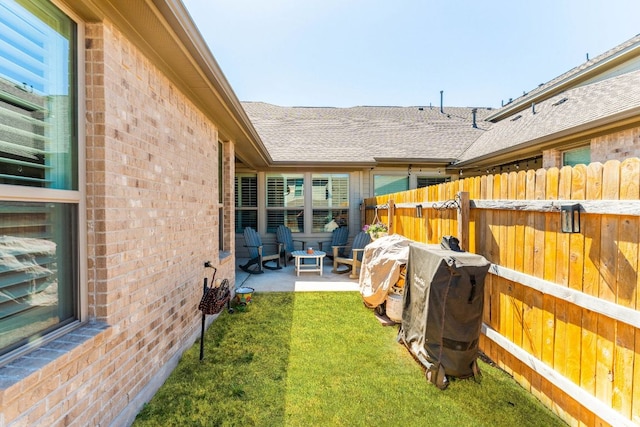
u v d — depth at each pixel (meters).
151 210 2.53
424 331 2.75
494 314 3.00
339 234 8.48
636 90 5.49
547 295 2.36
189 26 2.34
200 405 2.40
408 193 5.11
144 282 2.42
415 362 3.05
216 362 3.03
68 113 1.84
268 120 10.73
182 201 3.16
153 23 2.15
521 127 7.91
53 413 1.54
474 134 10.34
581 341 2.08
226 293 3.56
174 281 2.97
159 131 2.67
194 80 3.09
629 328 1.78
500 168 8.36
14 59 1.53
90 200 1.92
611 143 4.97
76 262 1.89
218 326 3.92
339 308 4.63
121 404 2.10
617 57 7.36
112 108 2.00
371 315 4.34
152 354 2.53
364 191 8.98
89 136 1.91
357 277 6.64
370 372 2.87
